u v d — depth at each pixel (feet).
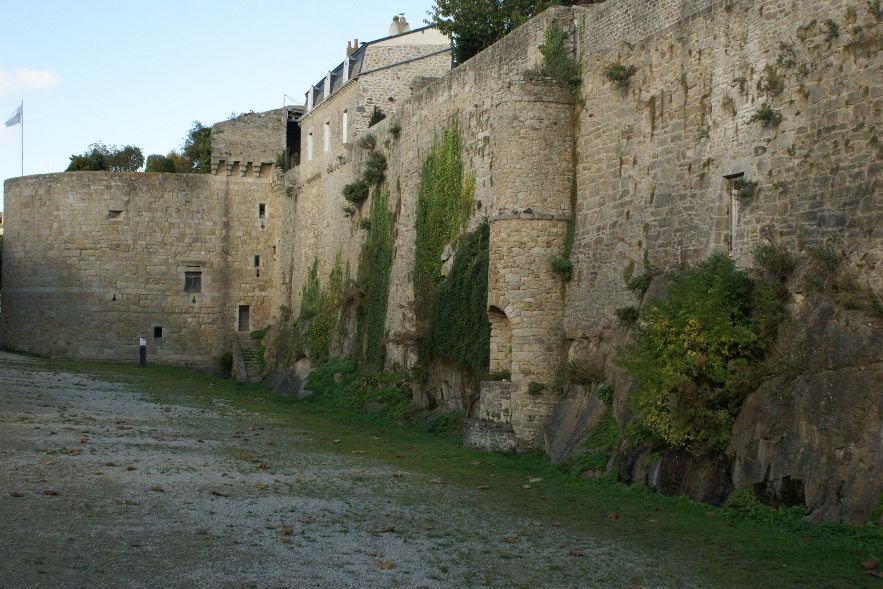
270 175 203.31
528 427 86.12
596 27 88.79
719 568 47.03
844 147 60.75
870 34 59.72
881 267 56.85
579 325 86.22
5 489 56.75
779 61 66.59
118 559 44.11
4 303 202.49
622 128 83.76
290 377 160.25
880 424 51.65
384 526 54.24
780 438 57.16
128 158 276.62
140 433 88.63
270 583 42.27
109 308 193.88
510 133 89.45
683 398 62.28
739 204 69.62
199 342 197.06
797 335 59.93
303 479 68.54
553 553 49.62
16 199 200.34
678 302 65.05
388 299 136.26
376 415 117.08
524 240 88.48
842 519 51.65
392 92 162.09
